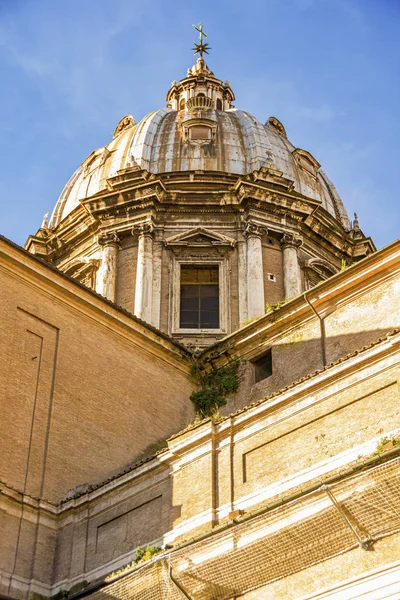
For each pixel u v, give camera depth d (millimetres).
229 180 39156
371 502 17844
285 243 38156
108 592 21312
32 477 24578
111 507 23719
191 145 41094
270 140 42625
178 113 43719
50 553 23984
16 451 24531
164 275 37125
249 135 42125
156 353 29531
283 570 19078
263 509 19281
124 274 37375
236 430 22281
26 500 24000
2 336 25281
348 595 17906
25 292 26391
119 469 26625
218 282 37438
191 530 21469
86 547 23578
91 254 38812
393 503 17656
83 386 26844
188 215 38312
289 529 18797
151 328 29266
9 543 23281
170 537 21828
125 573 21016
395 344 20312
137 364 28766
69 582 23266
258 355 29250
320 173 45156
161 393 29031
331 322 27391
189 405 29734
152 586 20531
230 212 38406
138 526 22812
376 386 20266
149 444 27797
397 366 20125
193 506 21844
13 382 25172
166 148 41250
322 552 18594
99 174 42062
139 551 21766
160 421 28516
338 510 18156
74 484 25375
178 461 22891
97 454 26297
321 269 39219
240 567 19484
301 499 18781
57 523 24484
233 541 19562
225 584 19812
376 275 26562
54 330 26875
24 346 25891
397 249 25953
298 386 21516
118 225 38250
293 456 20891
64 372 26531
